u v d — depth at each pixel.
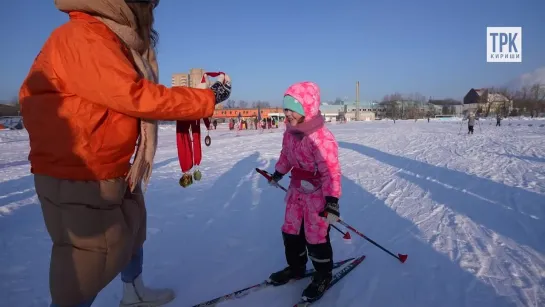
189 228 4.07
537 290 2.64
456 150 12.36
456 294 2.60
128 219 1.78
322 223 2.47
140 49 1.76
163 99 1.52
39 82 1.50
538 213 4.54
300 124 2.41
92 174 1.56
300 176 2.54
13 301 2.54
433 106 93.00
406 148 13.20
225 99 1.93
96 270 1.62
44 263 3.17
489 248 3.44
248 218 4.45
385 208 4.86
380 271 2.97
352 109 93.75
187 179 2.16
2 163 9.92
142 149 1.72
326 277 2.52
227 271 2.99
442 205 4.98
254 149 12.75
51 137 1.50
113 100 1.46
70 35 1.48
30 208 4.91
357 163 9.23
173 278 2.86
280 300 2.53
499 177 7.09
